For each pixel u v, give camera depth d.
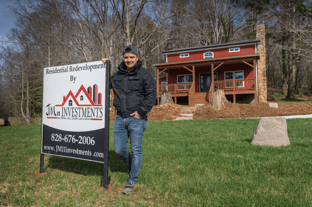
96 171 3.60
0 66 29.81
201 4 33.78
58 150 3.43
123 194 2.73
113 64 22.88
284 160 3.79
